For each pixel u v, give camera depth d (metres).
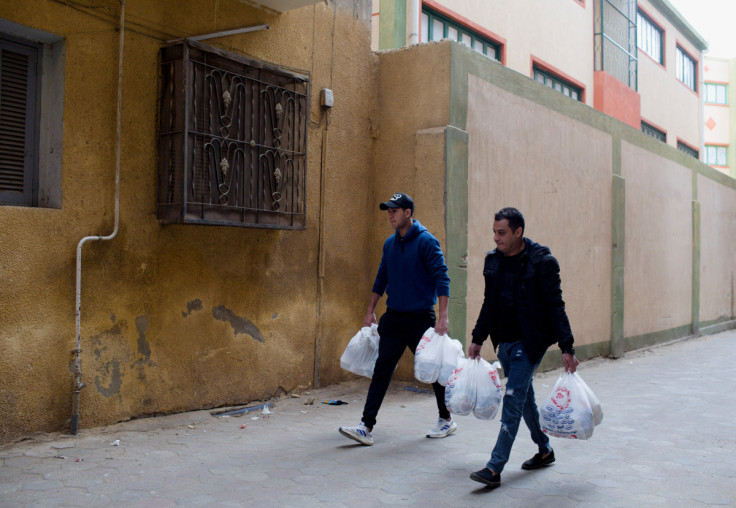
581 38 15.80
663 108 21.30
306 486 4.02
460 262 7.44
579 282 10.43
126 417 5.21
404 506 3.72
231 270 6.02
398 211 5.13
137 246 5.25
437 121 7.41
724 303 18.09
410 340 5.20
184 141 5.16
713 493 4.04
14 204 4.71
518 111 8.88
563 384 4.21
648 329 13.02
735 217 19.34
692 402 7.14
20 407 4.55
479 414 4.48
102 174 5.02
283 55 6.48
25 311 4.56
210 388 5.85
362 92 7.59
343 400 6.66
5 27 4.56
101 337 5.03
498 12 12.52
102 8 5.00
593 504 3.82
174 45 5.30
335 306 7.21
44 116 4.85
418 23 10.05
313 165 6.89
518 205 8.84
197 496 3.80
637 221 12.66
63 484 3.91
